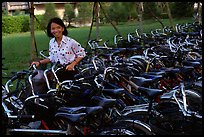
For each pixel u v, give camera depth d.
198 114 3.33
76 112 2.76
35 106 3.14
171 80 4.41
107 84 3.94
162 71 4.37
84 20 22.97
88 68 4.72
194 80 4.34
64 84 3.56
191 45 6.43
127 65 4.90
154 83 4.03
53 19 4.28
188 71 4.45
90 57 5.73
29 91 3.78
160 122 3.31
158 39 7.50
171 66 5.25
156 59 5.34
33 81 3.80
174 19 18.12
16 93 3.86
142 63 5.31
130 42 6.82
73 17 22.77
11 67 9.09
